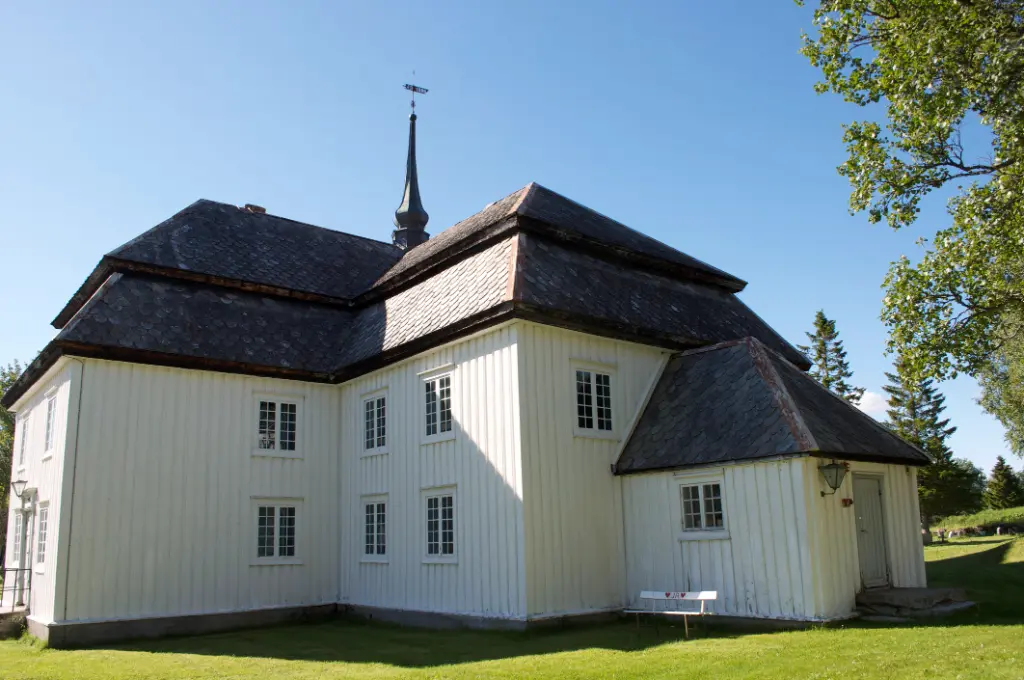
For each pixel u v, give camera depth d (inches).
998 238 500.7
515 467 573.3
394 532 691.4
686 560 567.5
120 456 653.9
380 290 813.9
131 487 654.5
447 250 724.7
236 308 773.9
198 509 685.9
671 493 587.2
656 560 589.0
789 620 496.4
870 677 328.5
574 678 364.8
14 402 869.2
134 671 466.3
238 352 730.2
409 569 666.2
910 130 516.7
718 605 541.3
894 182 522.3
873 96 538.0
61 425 660.1
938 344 528.4
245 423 728.3
